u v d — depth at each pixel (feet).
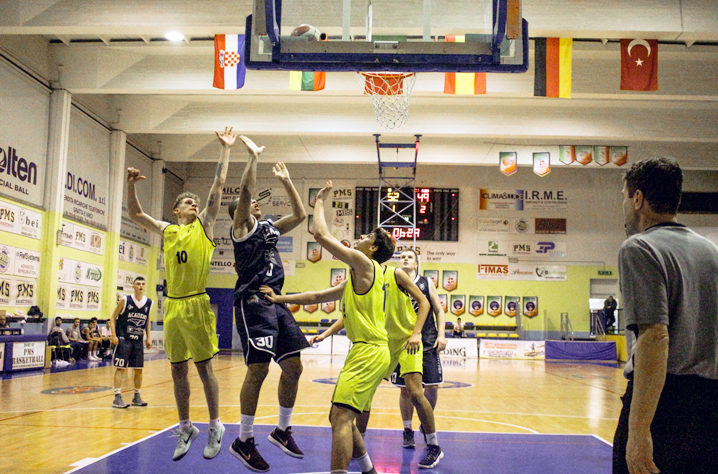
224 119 58.34
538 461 14.42
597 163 63.46
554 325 77.56
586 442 17.20
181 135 69.72
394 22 16.38
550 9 38.01
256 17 15.87
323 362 57.41
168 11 38.32
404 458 14.51
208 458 12.48
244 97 57.16
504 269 78.64
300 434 17.37
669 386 6.01
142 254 69.46
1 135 41.83
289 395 12.96
